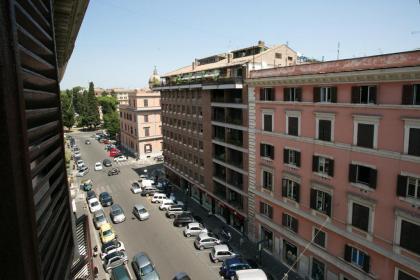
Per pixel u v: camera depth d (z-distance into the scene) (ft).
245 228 114.83
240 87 105.19
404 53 59.11
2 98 6.82
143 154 242.78
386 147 63.67
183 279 86.69
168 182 183.52
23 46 9.12
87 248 41.86
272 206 98.37
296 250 91.30
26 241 7.53
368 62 65.57
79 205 147.95
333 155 75.36
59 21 22.21
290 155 89.15
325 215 79.25
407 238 62.08
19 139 7.34
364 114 67.00
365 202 68.64
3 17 6.95
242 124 107.45
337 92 72.54
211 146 130.93
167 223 130.62
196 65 176.24
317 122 78.74
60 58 30.86
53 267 10.95
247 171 107.96
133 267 95.35
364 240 70.18
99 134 361.71
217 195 130.31
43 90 12.16
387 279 66.85
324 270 82.17
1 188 6.95
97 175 202.28
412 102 58.85
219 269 97.40
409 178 60.70
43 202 10.48
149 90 244.42
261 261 97.96
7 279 7.27
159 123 245.86
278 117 91.15
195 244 111.24
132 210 144.36
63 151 15.85
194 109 145.18
